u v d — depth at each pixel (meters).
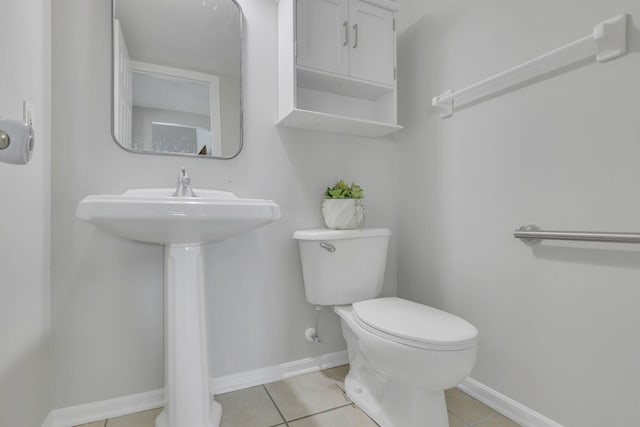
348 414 1.30
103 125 1.29
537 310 1.20
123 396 1.31
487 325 1.38
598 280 1.04
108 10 1.30
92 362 1.26
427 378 1.00
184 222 0.92
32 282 1.07
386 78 1.67
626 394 0.97
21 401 0.99
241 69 1.53
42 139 1.14
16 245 0.96
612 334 1.00
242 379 1.51
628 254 0.97
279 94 1.59
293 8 1.46
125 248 1.32
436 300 1.64
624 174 0.98
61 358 1.22
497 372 1.34
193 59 1.44
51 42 1.21
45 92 1.17
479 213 1.42
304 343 1.66
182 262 1.12
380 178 1.87
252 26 1.57
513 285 1.29
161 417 1.20
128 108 1.33
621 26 0.96
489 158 1.38
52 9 1.22
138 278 1.34
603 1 1.02
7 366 0.91
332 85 1.66
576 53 1.09
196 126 1.44
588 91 1.06
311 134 1.69
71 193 1.24
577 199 1.09
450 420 1.27
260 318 1.56
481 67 1.42
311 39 1.49
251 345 1.54
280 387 1.51
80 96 1.25
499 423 1.25
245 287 1.53
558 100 1.14
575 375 1.09
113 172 1.30
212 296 1.47
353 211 1.56
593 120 1.05
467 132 1.48
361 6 1.62
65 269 1.23
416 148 1.77
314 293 1.50
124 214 0.87
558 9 1.14
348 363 1.76
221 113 1.48
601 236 0.98
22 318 1.00
